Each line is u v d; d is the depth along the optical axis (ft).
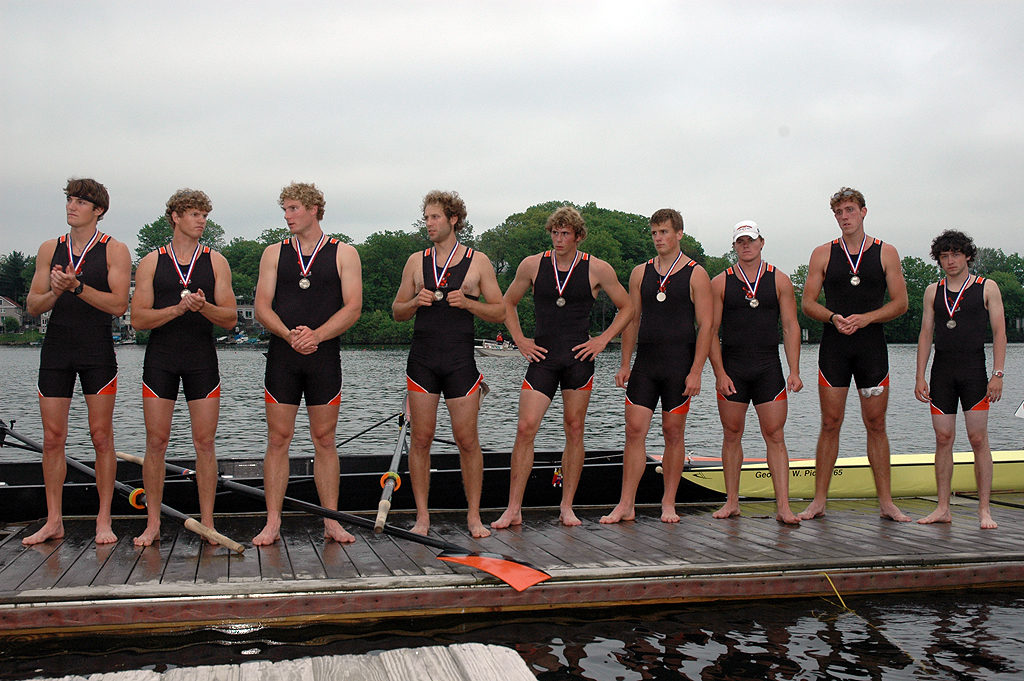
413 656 8.56
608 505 23.76
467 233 336.29
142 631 14.55
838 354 21.36
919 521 21.43
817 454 22.16
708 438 53.26
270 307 17.75
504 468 23.06
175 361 17.49
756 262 21.35
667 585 16.42
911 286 306.55
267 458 18.25
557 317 20.16
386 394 91.20
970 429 20.94
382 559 17.11
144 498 17.97
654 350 20.98
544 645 14.58
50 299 17.34
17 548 17.67
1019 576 17.74
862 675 13.51
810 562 17.08
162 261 17.56
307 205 17.53
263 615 14.92
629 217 371.97
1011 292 378.53
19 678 12.92
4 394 94.12
